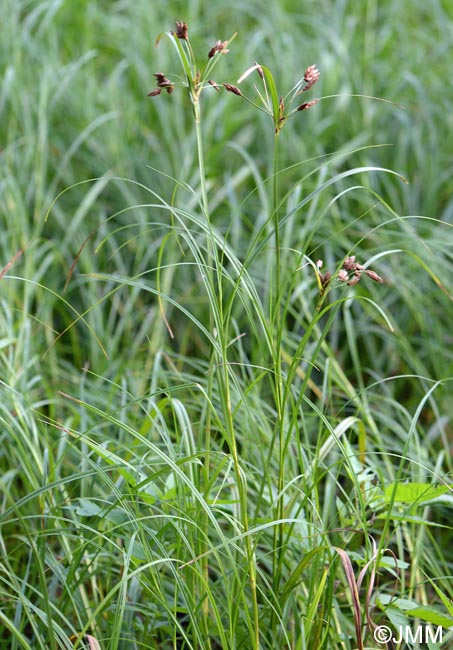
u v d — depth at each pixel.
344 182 3.20
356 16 4.15
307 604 1.65
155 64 3.63
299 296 2.72
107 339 2.76
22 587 1.77
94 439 2.31
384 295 2.95
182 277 3.01
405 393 2.84
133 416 2.29
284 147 3.32
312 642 1.67
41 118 3.20
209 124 3.30
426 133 3.44
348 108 3.49
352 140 3.33
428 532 2.09
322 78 3.53
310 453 1.90
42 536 1.72
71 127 3.42
